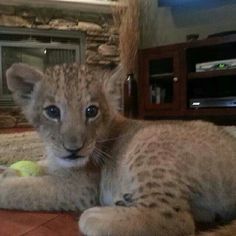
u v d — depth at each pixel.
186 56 3.58
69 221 0.96
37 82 1.08
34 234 0.87
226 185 0.90
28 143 2.44
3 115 3.95
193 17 3.99
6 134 2.99
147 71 3.93
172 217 0.81
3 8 4.01
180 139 0.93
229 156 0.93
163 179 0.85
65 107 1.00
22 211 1.03
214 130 1.04
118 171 0.99
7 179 1.07
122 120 1.20
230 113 3.25
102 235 0.80
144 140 0.95
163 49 3.75
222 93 3.43
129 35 4.21
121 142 1.05
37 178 1.05
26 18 4.12
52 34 4.27
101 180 1.05
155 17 4.41
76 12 4.38
